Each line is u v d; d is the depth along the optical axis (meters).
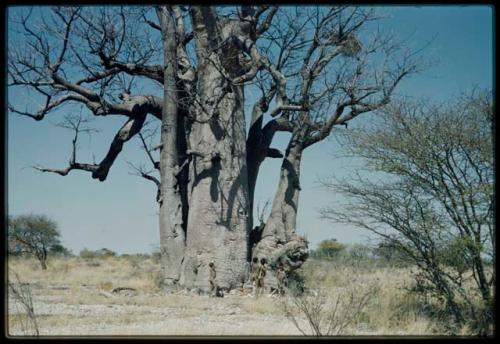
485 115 13.81
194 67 24.39
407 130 14.31
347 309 12.92
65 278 30.30
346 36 23.42
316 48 23.72
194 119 22.45
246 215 23.72
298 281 22.16
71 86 22.89
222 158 23.33
